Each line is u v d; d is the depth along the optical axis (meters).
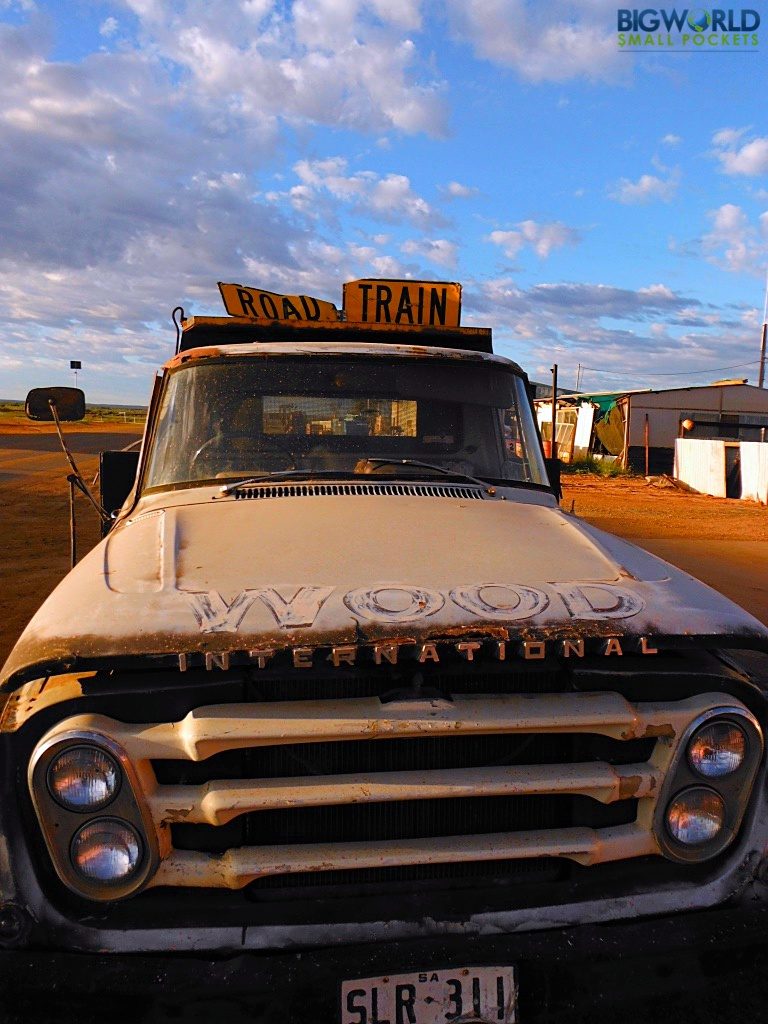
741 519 16.92
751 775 2.04
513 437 3.67
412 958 1.82
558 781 1.95
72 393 3.73
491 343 4.39
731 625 2.13
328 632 1.95
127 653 1.90
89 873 1.85
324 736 1.87
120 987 1.77
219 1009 1.76
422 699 1.95
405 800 1.95
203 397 3.43
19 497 16.22
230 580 2.23
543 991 1.84
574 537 2.70
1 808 1.88
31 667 1.89
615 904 1.97
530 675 2.04
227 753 1.93
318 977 1.78
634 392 32.12
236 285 4.69
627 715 1.97
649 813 2.02
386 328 4.27
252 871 1.88
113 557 2.52
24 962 1.80
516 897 1.98
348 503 2.90
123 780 1.86
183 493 3.16
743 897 2.02
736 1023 1.90
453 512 2.87
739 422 32.75
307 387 3.49
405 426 3.55
